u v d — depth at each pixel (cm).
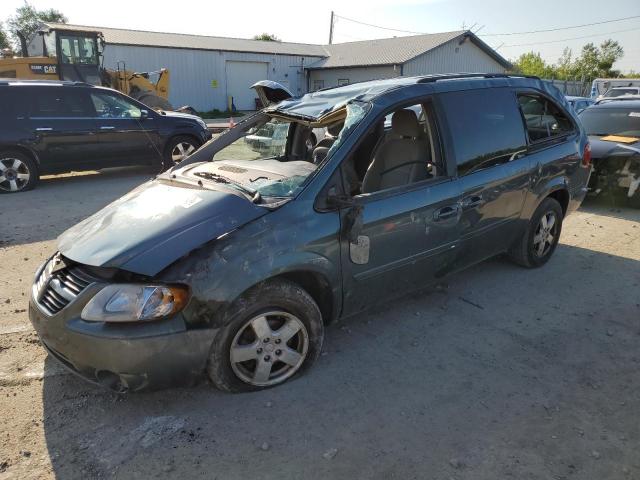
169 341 265
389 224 345
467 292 462
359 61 3344
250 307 289
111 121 952
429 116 385
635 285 481
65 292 282
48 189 903
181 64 3089
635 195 755
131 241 284
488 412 296
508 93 447
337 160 330
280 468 253
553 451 264
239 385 303
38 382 322
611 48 5528
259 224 293
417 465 255
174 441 271
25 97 867
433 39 3381
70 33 1525
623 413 296
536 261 511
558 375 334
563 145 498
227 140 431
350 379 327
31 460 257
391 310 427
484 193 409
